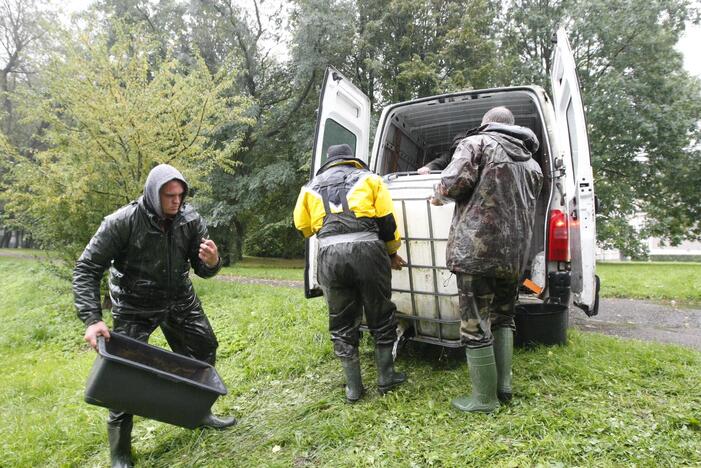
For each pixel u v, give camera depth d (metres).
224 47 18.70
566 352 3.63
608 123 16.42
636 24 16.36
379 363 3.15
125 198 8.20
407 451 2.40
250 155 18.50
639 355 3.53
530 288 3.70
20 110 8.36
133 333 2.75
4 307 9.59
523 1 18.34
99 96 7.82
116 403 2.29
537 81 16.89
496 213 2.61
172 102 8.45
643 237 17.94
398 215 3.37
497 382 2.85
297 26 16.58
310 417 2.96
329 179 3.11
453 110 4.91
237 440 2.85
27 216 8.56
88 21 8.16
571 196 3.69
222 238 18.05
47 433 3.26
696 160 17.00
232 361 4.39
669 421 2.46
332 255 2.99
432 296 3.35
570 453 2.21
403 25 16.20
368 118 5.16
